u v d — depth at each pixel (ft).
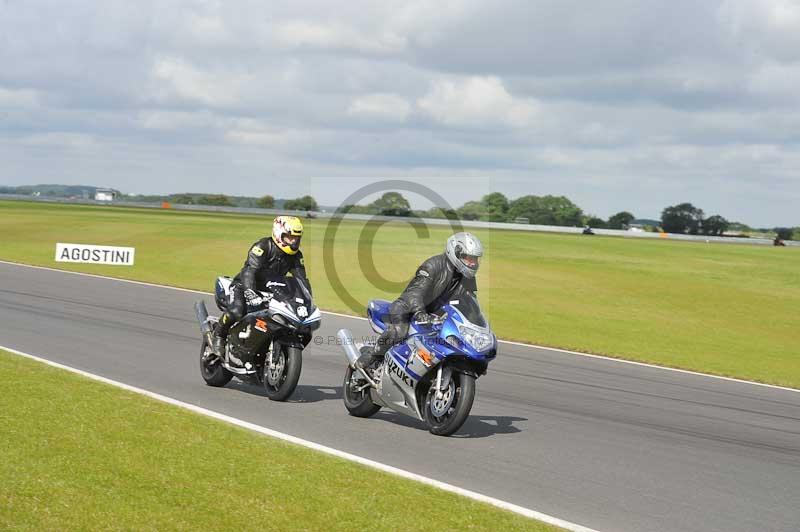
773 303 96.94
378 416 28.99
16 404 24.90
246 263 29.58
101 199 445.78
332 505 17.75
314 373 36.68
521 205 399.85
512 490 20.67
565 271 119.24
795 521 19.66
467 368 25.80
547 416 30.50
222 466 20.07
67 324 46.16
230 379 32.30
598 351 50.39
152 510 16.58
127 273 84.07
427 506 18.25
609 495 20.83
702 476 23.31
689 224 471.21
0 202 358.23
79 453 20.11
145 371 33.94
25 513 15.90
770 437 29.27
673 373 43.45
